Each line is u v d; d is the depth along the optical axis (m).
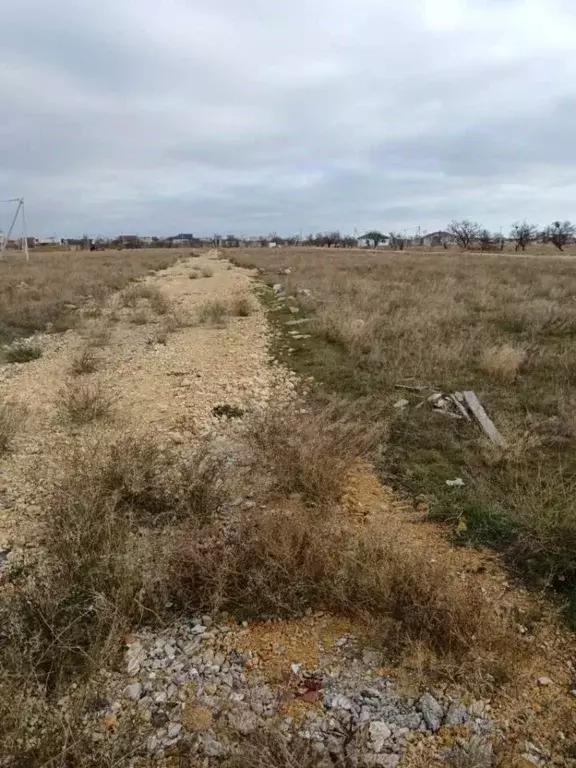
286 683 2.77
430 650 2.89
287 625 3.17
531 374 7.75
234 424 6.27
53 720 2.48
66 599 3.23
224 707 2.62
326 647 3.00
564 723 2.52
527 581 3.49
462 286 17.02
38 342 10.98
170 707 2.64
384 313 12.03
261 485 4.61
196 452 5.35
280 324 12.42
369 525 4.07
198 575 3.40
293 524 3.67
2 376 8.45
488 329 10.42
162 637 3.09
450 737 2.46
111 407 6.76
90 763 2.31
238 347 10.16
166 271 29.84
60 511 4.01
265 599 3.29
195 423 6.22
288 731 2.48
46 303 14.55
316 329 10.97
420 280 19.42
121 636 3.04
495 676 2.75
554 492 4.32
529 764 2.32
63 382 8.03
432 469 4.98
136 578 3.38
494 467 4.99
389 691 2.71
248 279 23.97
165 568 3.44
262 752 2.28
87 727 2.53
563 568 3.54
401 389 7.24
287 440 5.14
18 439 5.80
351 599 3.23
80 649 2.84
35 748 2.33
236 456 5.31
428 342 9.20
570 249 62.06
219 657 2.94
